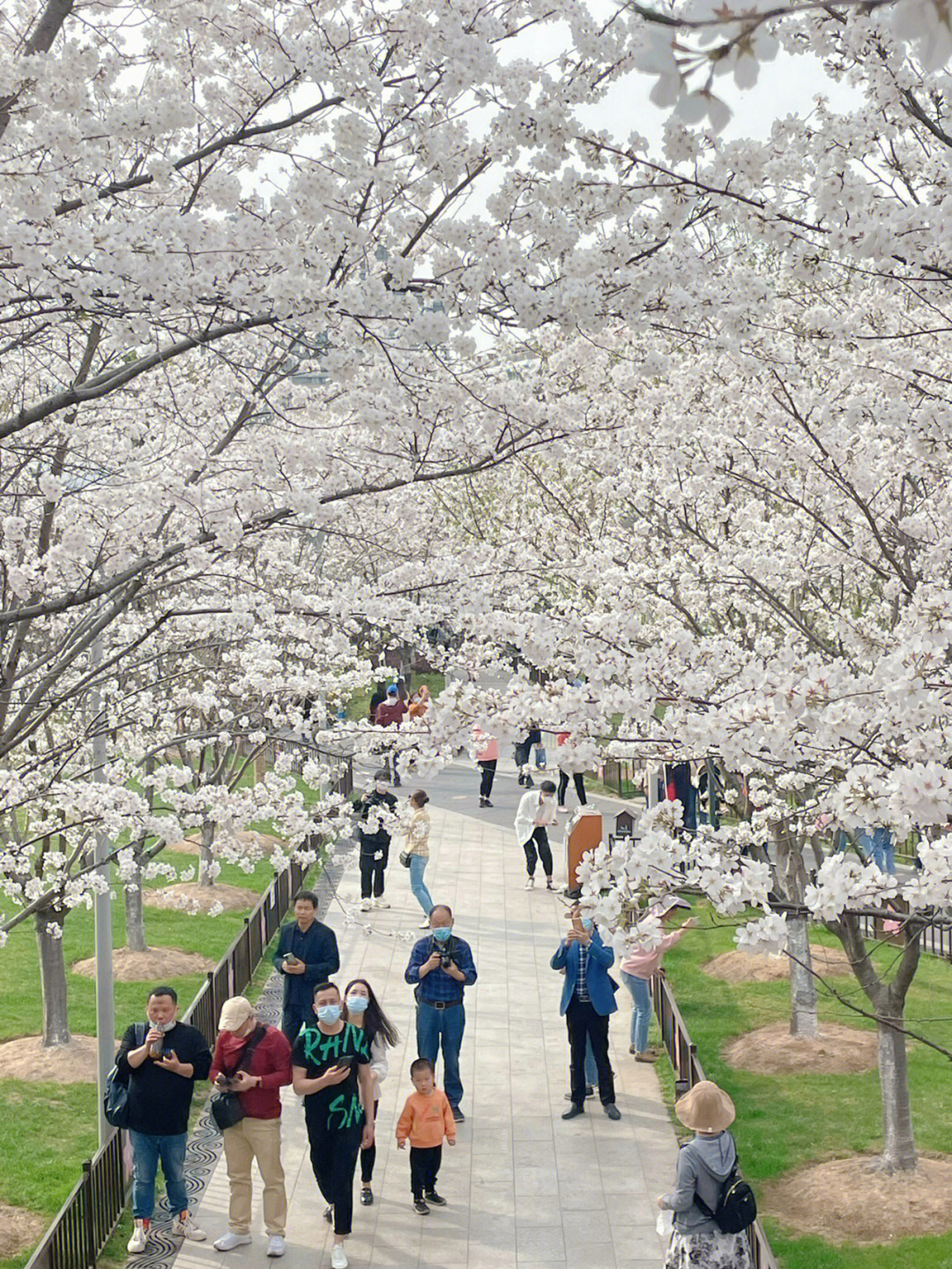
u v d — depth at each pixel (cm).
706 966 1541
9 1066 1223
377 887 1802
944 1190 945
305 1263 889
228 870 2022
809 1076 1191
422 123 498
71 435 830
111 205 614
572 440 898
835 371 940
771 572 906
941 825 465
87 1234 864
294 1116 1156
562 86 475
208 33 608
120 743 1168
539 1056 1273
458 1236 923
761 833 718
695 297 500
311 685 1029
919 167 599
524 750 2578
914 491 909
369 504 973
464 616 619
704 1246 747
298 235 494
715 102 146
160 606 1054
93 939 1669
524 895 1881
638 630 591
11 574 774
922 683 459
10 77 462
